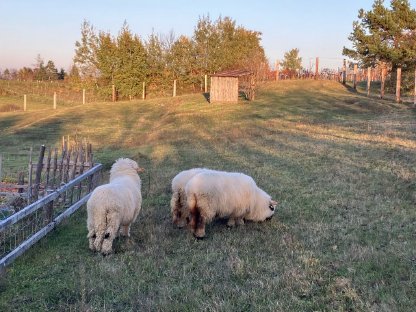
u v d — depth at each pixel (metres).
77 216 10.01
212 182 8.61
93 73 55.91
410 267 6.41
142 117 35.78
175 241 8.29
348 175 12.99
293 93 42.28
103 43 53.97
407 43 38.91
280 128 24.61
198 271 6.80
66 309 5.63
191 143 22.03
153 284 6.38
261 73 47.03
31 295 6.07
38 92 63.78
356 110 30.97
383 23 40.25
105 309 5.61
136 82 54.66
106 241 7.58
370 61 43.22
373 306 5.30
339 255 7.07
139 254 7.53
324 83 49.03
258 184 12.60
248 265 6.83
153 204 11.08
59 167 11.31
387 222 8.74
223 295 5.86
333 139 19.48
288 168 14.67
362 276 6.22
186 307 5.57
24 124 34.09
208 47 54.78
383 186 11.48
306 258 6.91
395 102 32.88
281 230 8.76
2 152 21.69
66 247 8.00
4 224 6.50
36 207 7.83
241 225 9.31
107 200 7.57
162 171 15.30
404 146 16.39
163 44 55.81
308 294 5.80
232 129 25.47
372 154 15.55
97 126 31.98
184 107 37.69
